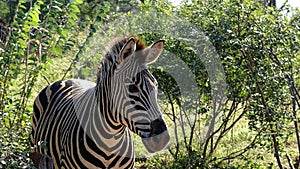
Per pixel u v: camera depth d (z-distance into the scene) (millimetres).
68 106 5477
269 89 6977
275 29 7070
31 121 6535
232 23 7172
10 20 13664
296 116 7828
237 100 7383
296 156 8672
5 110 6551
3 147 5281
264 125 7152
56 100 5770
